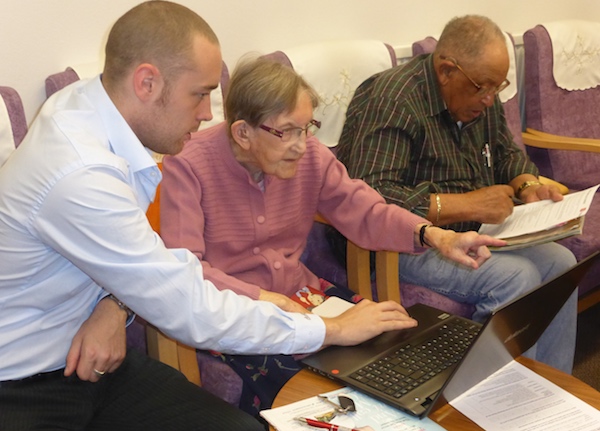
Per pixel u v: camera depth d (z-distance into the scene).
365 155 2.01
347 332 1.38
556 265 2.09
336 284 1.93
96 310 1.36
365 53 2.34
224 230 1.68
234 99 1.55
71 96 1.29
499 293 1.95
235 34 2.31
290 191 1.75
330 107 2.27
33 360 1.30
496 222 1.99
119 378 1.46
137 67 1.22
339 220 1.84
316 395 1.27
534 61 2.87
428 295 1.99
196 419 1.35
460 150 2.18
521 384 1.30
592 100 3.11
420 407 1.19
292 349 1.33
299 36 2.50
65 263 1.26
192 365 1.60
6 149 1.60
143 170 1.28
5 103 1.62
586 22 3.10
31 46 1.88
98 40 2.01
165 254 1.23
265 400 1.55
